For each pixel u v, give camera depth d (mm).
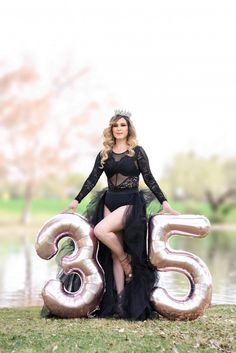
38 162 35125
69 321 5422
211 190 42125
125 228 5609
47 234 5641
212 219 41250
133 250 5586
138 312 5512
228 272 11602
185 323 5383
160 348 4520
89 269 5570
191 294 5574
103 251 5773
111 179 5801
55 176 36281
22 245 18609
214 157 44438
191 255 5660
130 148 5762
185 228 5641
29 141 35125
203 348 4562
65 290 5629
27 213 34406
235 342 4719
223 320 5566
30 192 34938
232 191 41844
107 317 5645
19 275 10922
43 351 4461
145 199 5797
